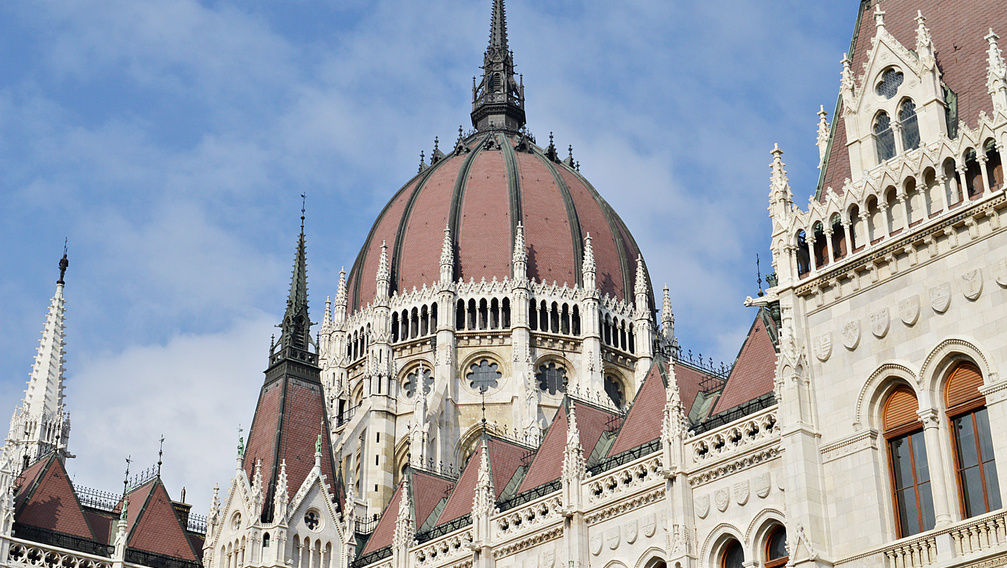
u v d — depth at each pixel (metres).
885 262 39.97
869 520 37.91
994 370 36.00
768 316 49.66
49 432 78.69
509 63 114.06
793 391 40.78
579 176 104.00
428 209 97.38
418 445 83.62
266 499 64.56
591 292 91.75
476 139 107.50
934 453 37.03
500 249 93.50
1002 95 38.16
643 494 47.09
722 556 44.25
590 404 59.91
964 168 38.38
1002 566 34.22
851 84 43.66
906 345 38.72
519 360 88.31
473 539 53.56
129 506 67.88
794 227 43.03
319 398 71.00
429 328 91.50
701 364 59.91
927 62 41.16
